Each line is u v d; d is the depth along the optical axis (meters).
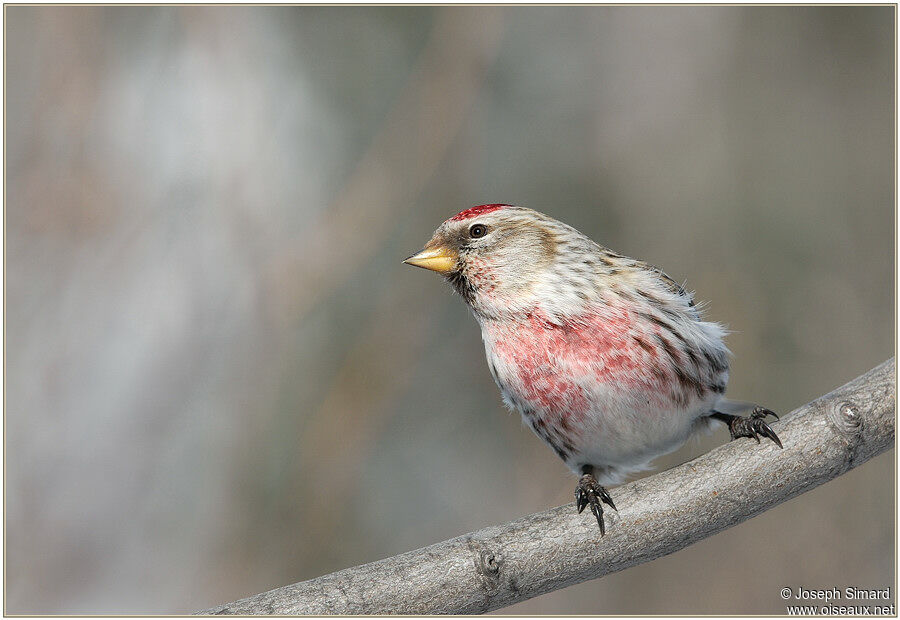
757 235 13.48
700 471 5.51
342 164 13.02
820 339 12.54
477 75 12.16
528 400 6.74
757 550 10.96
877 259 13.18
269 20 13.16
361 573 5.23
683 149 13.97
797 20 14.52
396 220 12.07
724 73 14.31
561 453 7.02
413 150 12.01
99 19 11.34
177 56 11.84
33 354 11.02
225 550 10.89
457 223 6.99
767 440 5.50
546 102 14.05
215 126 11.76
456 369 12.41
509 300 6.72
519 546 5.37
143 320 11.32
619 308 6.53
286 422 11.44
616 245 13.64
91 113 11.16
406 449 12.05
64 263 11.13
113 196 11.24
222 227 11.55
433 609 5.19
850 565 10.63
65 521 10.77
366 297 12.22
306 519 11.02
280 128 12.52
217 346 11.46
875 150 13.87
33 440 10.85
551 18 14.33
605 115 14.13
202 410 11.37
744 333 12.58
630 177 13.84
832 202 13.67
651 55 14.35
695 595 10.95
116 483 11.04
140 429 11.18
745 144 14.02
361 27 13.73
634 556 5.43
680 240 13.50
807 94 14.24
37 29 11.12
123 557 10.84
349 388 11.46
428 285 12.35
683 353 6.55
